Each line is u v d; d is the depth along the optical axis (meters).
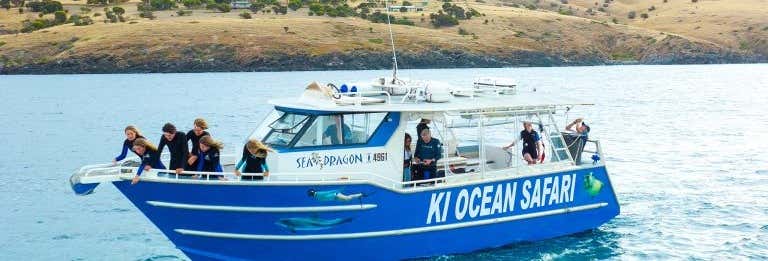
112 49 198.88
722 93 111.69
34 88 135.25
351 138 21.64
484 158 23.45
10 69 195.38
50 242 27.70
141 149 20.44
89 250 26.67
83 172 20.56
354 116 21.67
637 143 53.16
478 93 24.64
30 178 40.94
